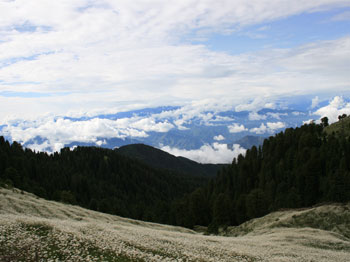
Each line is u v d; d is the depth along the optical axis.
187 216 117.12
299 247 44.16
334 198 87.00
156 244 30.06
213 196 126.69
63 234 25.31
